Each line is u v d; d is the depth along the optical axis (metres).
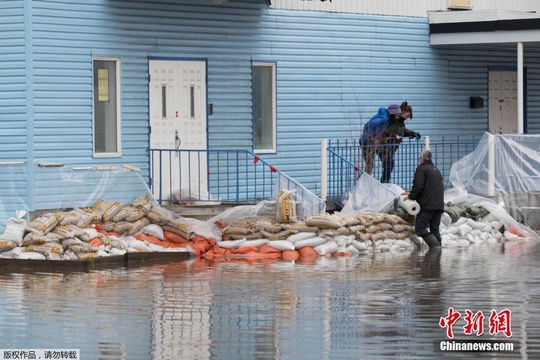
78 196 36.62
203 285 29.30
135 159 39.94
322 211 38.56
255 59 43.38
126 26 39.53
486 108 51.97
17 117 37.34
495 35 47.50
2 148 37.62
